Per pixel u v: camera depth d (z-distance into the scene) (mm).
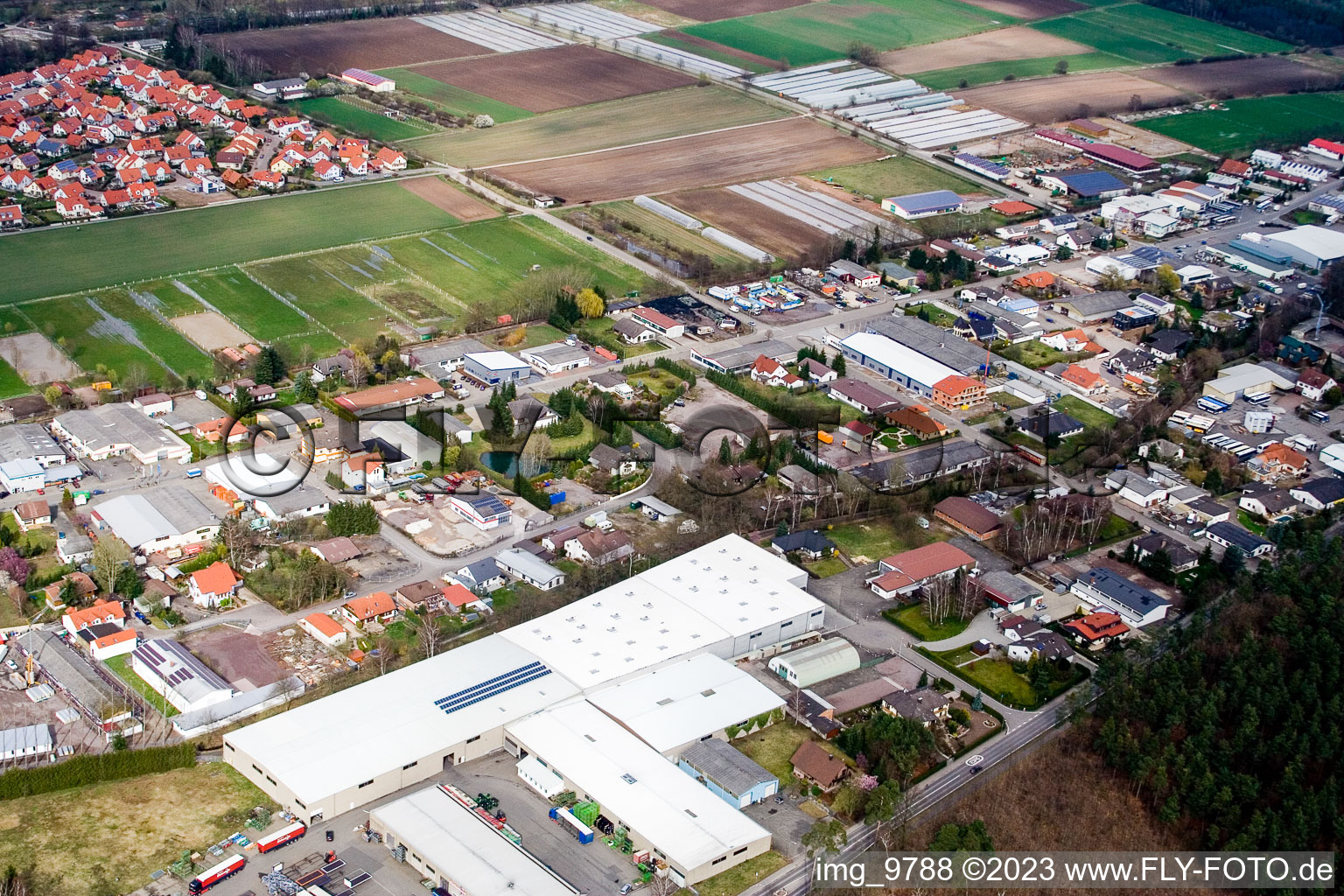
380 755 164500
